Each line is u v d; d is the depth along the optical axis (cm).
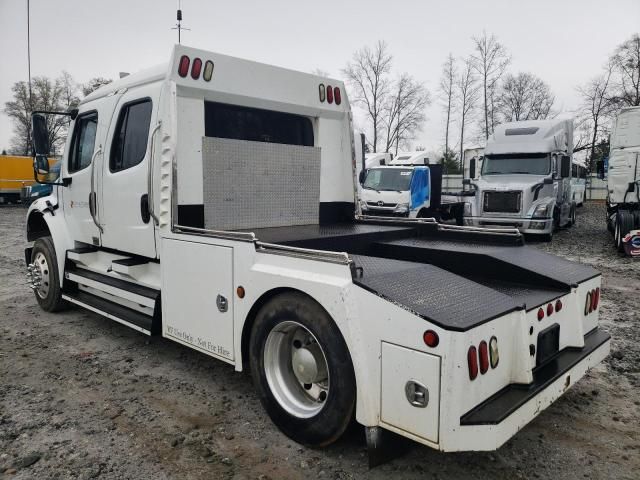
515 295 321
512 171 1498
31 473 287
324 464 296
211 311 360
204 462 299
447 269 399
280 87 481
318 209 525
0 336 538
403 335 245
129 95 455
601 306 670
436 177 1792
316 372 309
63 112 549
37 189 1385
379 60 4103
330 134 543
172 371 441
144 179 429
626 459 305
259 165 461
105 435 329
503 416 238
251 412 363
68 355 480
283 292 312
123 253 498
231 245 338
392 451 271
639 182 1188
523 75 4194
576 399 388
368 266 306
